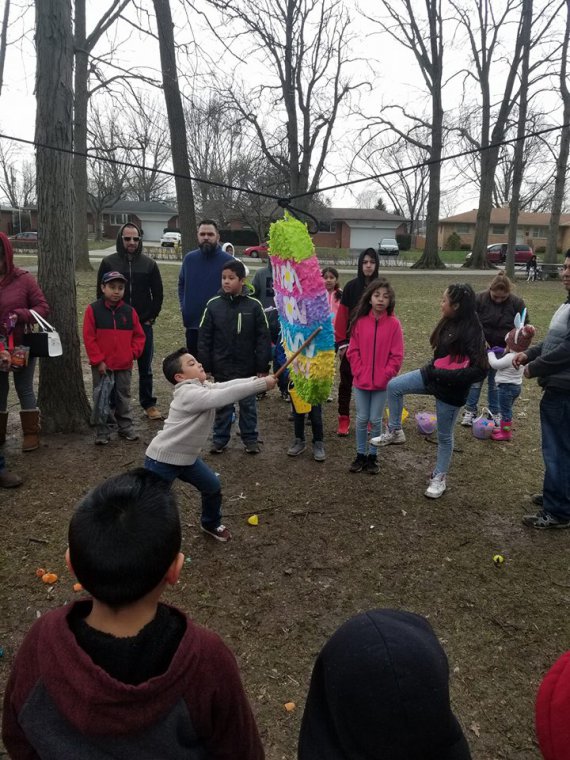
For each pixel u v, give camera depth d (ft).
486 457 18.08
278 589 11.10
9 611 10.22
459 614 10.53
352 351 15.96
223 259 19.77
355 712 3.63
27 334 15.89
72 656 3.63
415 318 45.11
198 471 11.68
